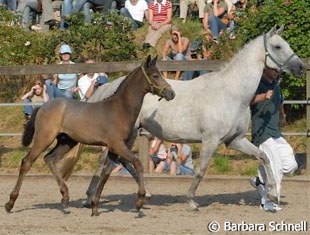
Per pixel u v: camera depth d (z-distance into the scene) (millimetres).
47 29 24406
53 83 19297
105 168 13156
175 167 17859
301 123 19344
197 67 16906
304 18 18531
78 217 13117
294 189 16312
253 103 13797
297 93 18750
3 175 18062
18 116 21141
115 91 13391
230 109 13633
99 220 12820
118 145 12867
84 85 18844
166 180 17234
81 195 15734
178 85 14172
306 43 18422
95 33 21453
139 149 17750
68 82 19422
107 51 21469
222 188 16625
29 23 24609
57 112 13242
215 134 13672
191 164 17875
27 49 22062
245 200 15016
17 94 21891
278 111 13844
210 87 13828
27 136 13609
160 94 12820
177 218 13016
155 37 22656
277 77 14000
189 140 14023
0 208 14086
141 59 21641
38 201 14969
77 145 13945
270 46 13578
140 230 11953
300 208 14039
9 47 22000
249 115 13898
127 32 21766
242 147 13820
